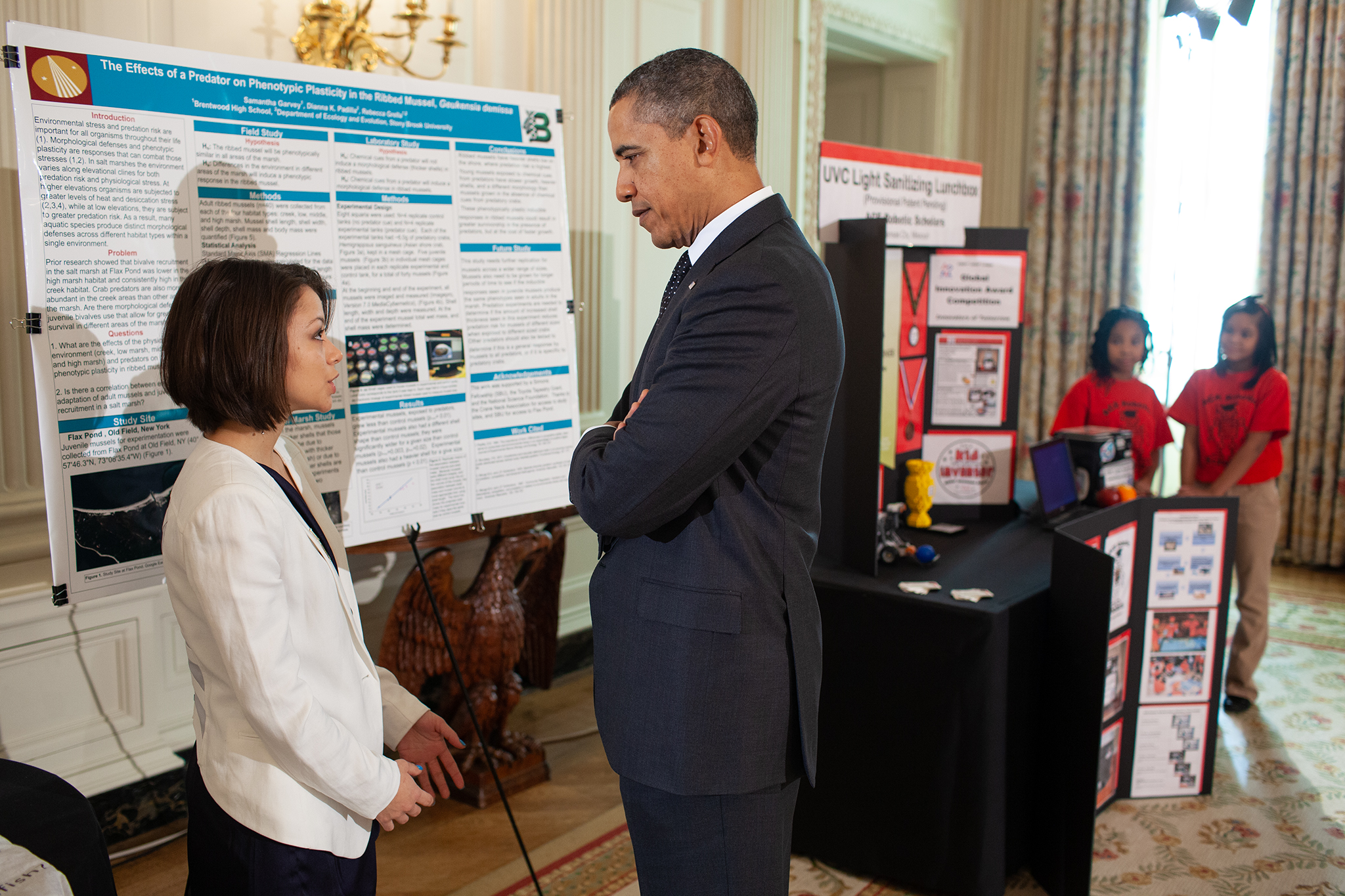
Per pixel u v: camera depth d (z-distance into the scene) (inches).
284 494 47.8
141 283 63.6
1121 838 91.6
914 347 107.0
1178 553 95.3
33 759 82.5
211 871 48.1
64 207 60.0
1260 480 120.6
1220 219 194.7
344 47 96.5
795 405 48.6
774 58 158.1
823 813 85.4
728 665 48.7
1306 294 183.2
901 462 108.3
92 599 62.8
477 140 83.0
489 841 91.7
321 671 48.0
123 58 62.4
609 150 131.6
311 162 72.6
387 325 78.3
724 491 49.2
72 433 61.1
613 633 52.3
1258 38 186.7
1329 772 105.4
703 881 51.1
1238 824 94.3
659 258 141.5
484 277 84.2
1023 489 129.1
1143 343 126.8
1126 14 194.5
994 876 79.2
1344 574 183.0
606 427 53.4
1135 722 98.0
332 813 47.6
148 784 89.9
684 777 48.9
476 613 97.3
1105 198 202.2
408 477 80.7
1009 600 79.2
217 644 43.6
